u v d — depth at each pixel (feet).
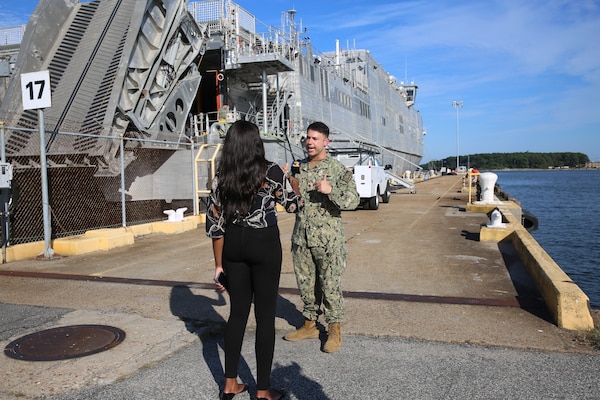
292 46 82.23
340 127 112.27
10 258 26.76
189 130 64.18
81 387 10.92
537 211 137.59
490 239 30.58
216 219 10.35
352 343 13.57
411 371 11.66
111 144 41.37
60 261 26.71
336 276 13.01
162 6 46.32
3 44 69.41
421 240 31.81
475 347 13.07
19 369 11.86
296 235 13.43
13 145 35.83
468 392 10.51
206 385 11.08
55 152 37.58
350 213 51.90
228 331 10.30
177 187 46.60
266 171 10.18
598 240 80.64
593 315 15.35
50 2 43.80
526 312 15.94
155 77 48.78
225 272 10.50
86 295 19.20
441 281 20.40
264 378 10.09
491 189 53.06
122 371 11.78
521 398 10.20
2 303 18.22
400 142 197.88
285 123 81.35
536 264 19.40
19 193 35.22
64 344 13.58
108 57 43.47
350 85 124.88
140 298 18.58
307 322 14.02
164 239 35.09
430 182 151.53
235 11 68.64
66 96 41.37
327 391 10.73
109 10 45.50
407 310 16.35
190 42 54.03
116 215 44.57
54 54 43.45
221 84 69.97
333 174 12.87
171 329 14.88
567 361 12.04
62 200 38.73
